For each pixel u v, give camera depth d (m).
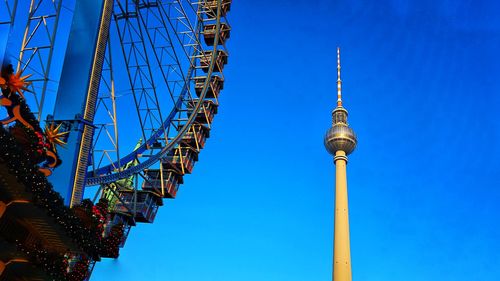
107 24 56.97
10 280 37.97
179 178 78.94
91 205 46.56
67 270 45.78
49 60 50.06
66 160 49.78
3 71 36.28
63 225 37.22
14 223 36.81
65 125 51.69
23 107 37.81
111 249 59.00
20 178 32.34
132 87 68.88
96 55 54.78
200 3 86.44
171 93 78.25
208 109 83.62
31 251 34.97
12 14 47.06
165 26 72.88
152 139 73.19
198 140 81.75
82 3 56.47
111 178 63.06
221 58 85.50
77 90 52.88
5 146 31.00
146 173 77.62
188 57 81.88
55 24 51.34
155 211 74.56
